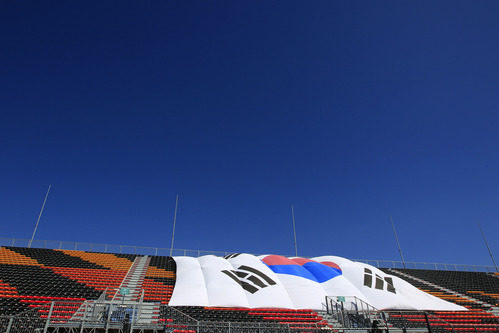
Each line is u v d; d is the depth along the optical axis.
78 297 23.70
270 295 25.80
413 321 25.42
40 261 32.47
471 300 33.78
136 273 31.50
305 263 33.19
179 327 19.31
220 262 30.31
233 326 19.38
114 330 18.34
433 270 46.16
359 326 22.67
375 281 30.05
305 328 20.28
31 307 20.81
